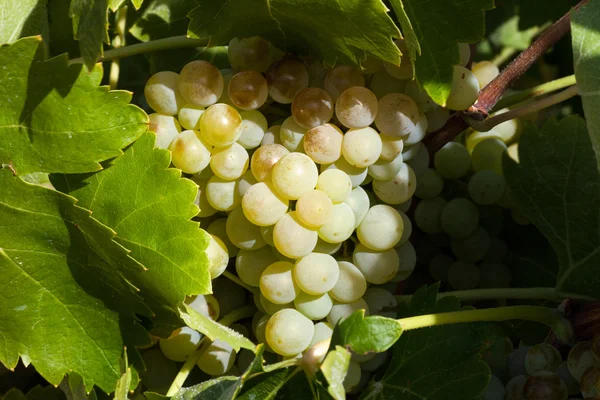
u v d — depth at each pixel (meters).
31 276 0.51
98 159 0.50
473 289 0.58
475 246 0.58
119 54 0.56
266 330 0.51
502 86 0.55
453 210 0.58
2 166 0.50
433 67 0.51
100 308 0.51
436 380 0.52
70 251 0.50
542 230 0.57
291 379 0.50
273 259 0.52
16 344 0.51
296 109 0.51
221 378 0.49
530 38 0.64
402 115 0.51
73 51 0.59
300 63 0.51
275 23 0.51
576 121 0.57
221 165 0.51
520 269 0.60
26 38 0.49
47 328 0.51
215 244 0.51
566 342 0.53
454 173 0.58
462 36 0.51
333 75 0.51
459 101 0.53
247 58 0.52
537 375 0.52
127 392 0.49
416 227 0.59
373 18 0.49
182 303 0.50
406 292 0.59
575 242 0.56
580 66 0.49
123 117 0.50
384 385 0.52
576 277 0.56
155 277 0.50
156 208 0.50
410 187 0.53
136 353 0.51
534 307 0.53
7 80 0.50
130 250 0.50
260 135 0.52
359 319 0.48
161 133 0.51
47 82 0.50
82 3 0.49
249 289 0.53
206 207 0.52
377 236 0.51
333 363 0.46
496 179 0.58
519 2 0.63
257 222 0.50
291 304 0.52
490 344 0.52
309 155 0.51
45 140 0.50
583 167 0.56
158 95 0.51
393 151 0.52
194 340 0.52
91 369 0.51
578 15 0.50
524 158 0.58
